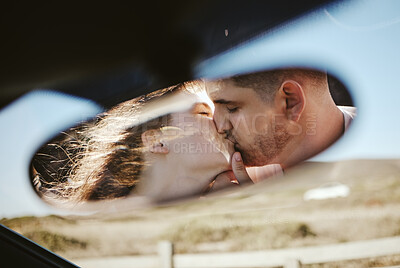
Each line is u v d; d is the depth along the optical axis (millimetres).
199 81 1489
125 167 1821
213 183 1869
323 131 1738
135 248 8336
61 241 8125
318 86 1636
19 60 1293
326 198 8367
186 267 5258
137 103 1526
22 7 1140
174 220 8852
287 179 1934
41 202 1826
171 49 1344
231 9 1249
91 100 1502
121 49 1282
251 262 5117
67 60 1322
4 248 995
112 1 1162
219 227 8344
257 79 1506
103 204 1855
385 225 7598
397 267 4844
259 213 8570
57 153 1692
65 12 1178
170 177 1844
